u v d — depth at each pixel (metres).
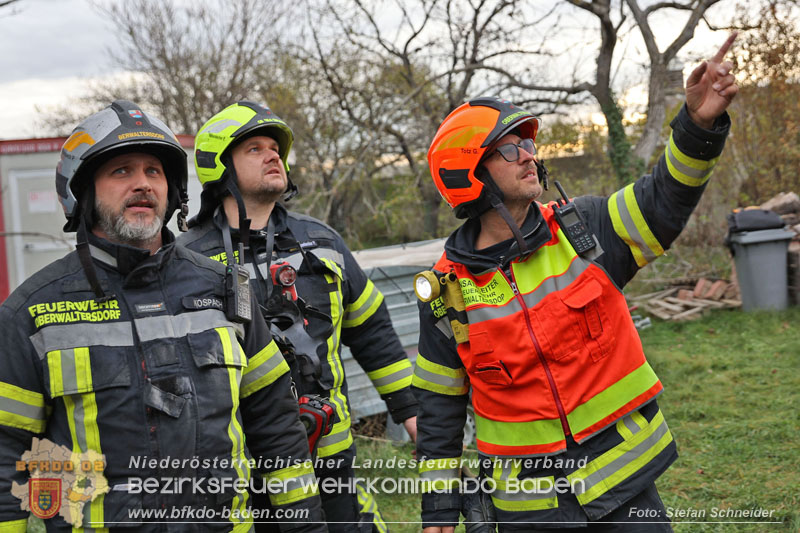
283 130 2.98
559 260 2.29
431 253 6.38
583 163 16.22
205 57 19.12
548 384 2.24
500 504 2.37
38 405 1.95
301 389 2.71
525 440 2.28
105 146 2.01
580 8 11.86
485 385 2.34
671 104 14.33
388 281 5.93
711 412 6.11
